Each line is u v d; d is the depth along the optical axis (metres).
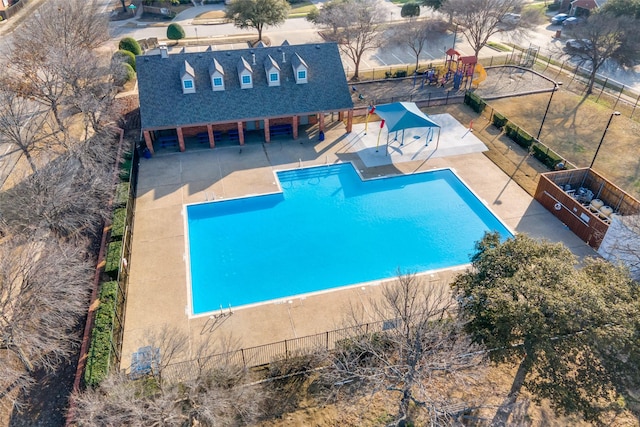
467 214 34.78
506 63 61.84
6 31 66.38
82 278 24.88
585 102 50.78
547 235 32.34
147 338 24.75
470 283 21.69
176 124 39.09
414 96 52.06
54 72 37.12
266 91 41.44
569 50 56.62
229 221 33.84
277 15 65.50
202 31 74.50
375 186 37.75
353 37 56.38
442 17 80.12
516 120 47.25
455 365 18.62
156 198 35.59
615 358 17.70
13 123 33.56
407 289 20.83
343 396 20.61
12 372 19.98
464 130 45.44
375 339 22.05
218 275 29.41
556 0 87.56
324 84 42.66
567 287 19.36
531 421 20.33
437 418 18.62
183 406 18.83
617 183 37.19
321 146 42.75
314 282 28.98
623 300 19.34
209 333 25.08
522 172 39.12
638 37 52.81
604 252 29.83
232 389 18.95
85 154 32.47
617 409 18.23
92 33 53.22
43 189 28.23
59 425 20.70
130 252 30.44
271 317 26.19
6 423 20.69
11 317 21.73
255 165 39.94
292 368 22.47
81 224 30.81
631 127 45.50
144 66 40.09
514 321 18.75
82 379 21.77
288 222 33.94
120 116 41.75
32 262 22.50
